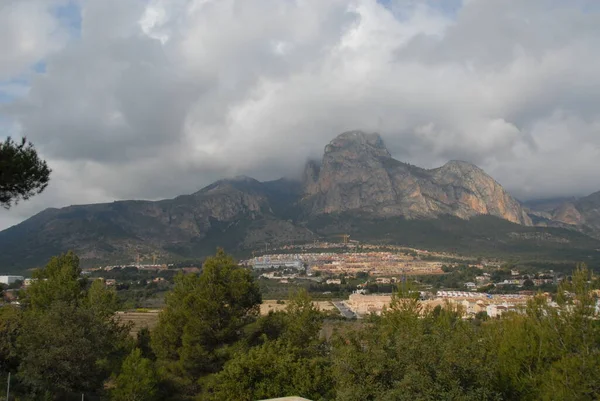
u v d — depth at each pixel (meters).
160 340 46.91
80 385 38.62
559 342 26.66
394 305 34.69
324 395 29.83
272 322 46.66
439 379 21.61
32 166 23.39
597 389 23.84
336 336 29.91
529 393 25.92
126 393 36.69
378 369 22.30
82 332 38.16
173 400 40.47
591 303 26.16
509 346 27.83
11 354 41.53
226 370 32.47
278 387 30.25
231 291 44.53
